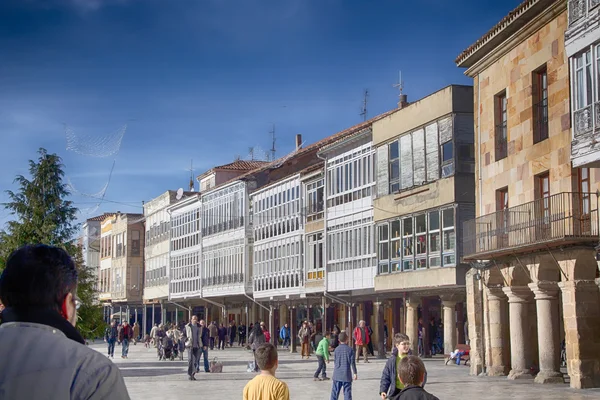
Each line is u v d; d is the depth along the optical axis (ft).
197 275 259.80
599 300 82.74
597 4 74.95
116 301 335.67
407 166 139.03
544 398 73.05
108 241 352.08
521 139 98.37
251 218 223.30
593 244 80.94
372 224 152.46
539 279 90.22
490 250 94.48
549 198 90.58
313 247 181.88
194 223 264.52
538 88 96.17
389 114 145.28
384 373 38.29
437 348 156.87
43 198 114.01
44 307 10.48
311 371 121.39
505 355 102.63
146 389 91.04
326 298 179.42
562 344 118.32
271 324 213.05
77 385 9.58
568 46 80.18
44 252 10.76
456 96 126.41
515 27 97.81
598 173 81.92
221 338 219.82
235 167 261.65
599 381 82.02
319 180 179.73
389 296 150.00
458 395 77.05
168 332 161.48
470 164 126.21
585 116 76.74
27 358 9.64
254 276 219.20
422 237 133.59
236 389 90.63
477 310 106.32
